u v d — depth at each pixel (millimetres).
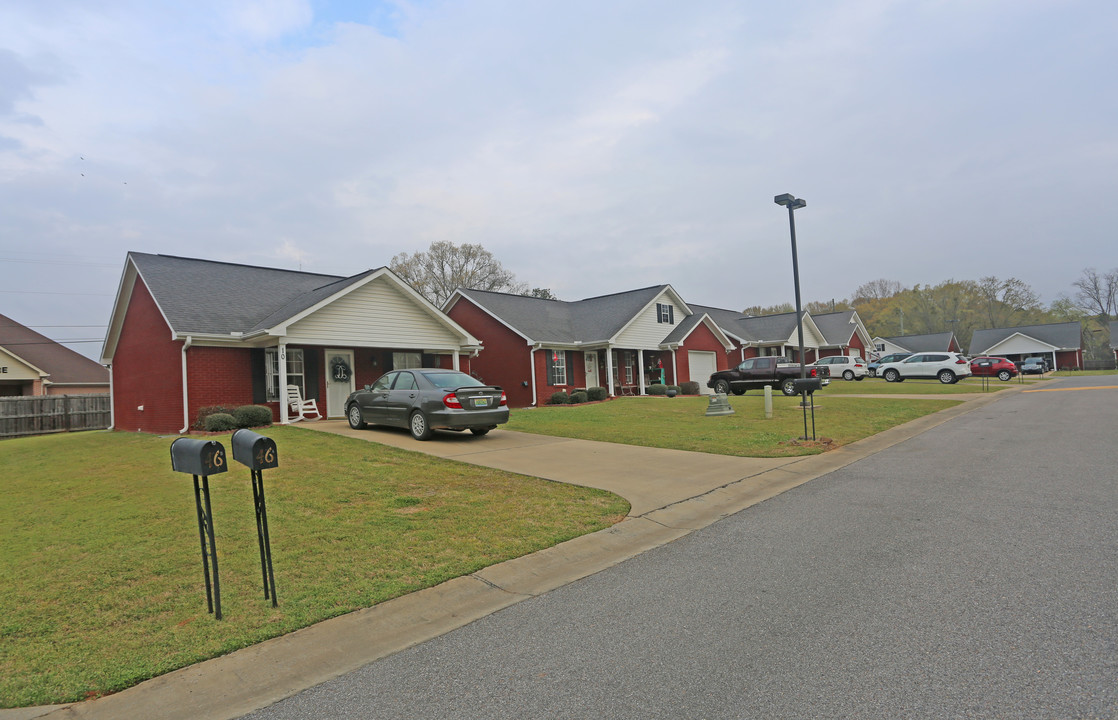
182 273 18141
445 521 6633
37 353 31359
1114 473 7984
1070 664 3217
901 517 6391
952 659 3338
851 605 4168
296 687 3410
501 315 26266
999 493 7211
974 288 83688
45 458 12164
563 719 2949
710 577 4914
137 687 3436
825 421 15266
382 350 19391
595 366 28734
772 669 3340
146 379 17609
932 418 16297
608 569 5285
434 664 3627
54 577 5062
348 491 7941
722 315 45000
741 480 8633
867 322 91312
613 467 9633
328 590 4758
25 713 3174
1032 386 28922
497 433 13773
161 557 5512
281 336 15438
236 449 4641
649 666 3453
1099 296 80000
